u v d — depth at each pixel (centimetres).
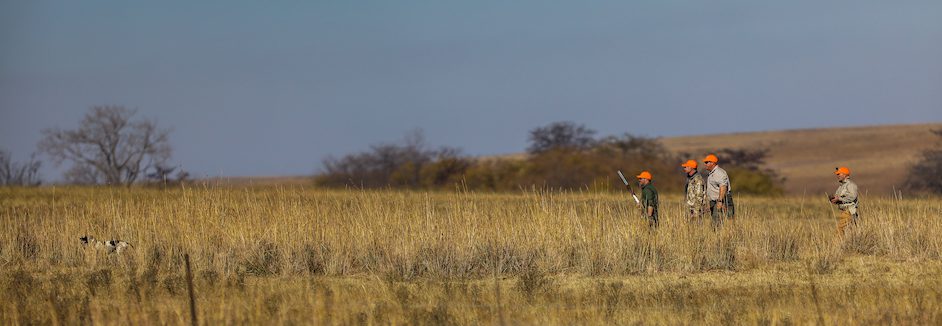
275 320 4541
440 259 6388
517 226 6725
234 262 6469
